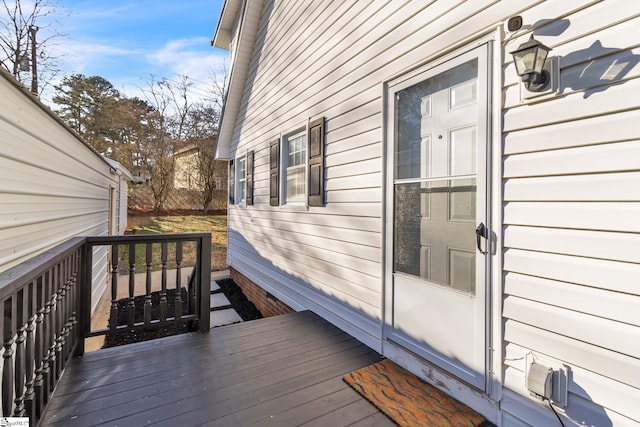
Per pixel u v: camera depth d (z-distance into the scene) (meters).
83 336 2.63
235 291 6.63
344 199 3.26
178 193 18.67
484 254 1.90
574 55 1.52
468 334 2.00
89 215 5.16
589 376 1.46
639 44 1.33
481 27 1.94
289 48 4.51
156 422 1.81
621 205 1.38
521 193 1.73
